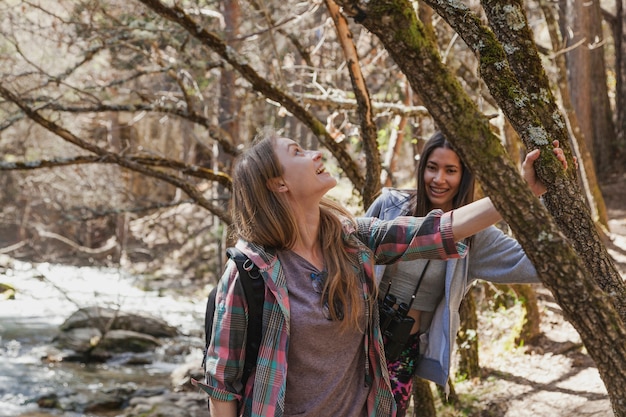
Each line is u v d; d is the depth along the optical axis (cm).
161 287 1784
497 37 229
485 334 676
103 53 856
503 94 216
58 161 547
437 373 306
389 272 306
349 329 206
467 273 305
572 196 218
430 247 222
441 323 306
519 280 297
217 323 205
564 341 610
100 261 2172
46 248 2223
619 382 196
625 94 1623
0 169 543
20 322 1284
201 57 674
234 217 215
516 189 190
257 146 216
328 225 214
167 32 611
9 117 582
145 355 1055
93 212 648
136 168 559
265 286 204
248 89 636
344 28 427
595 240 225
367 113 436
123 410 789
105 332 1098
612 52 1927
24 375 922
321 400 204
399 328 296
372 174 442
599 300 189
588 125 1377
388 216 329
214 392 204
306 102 627
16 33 747
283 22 631
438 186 319
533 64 227
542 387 534
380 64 866
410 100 740
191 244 2045
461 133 192
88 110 575
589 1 1446
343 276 208
